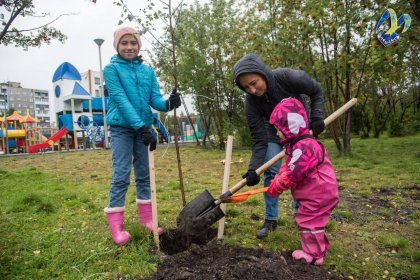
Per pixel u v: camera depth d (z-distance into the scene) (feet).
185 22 46.93
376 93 80.89
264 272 8.37
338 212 14.78
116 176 11.32
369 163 29.91
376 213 14.99
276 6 36.14
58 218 14.78
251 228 12.79
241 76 10.30
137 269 9.38
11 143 87.20
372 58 27.99
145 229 11.75
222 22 47.47
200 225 10.44
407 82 73.05
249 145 53.47
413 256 10.47
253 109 11.55
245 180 10.52
